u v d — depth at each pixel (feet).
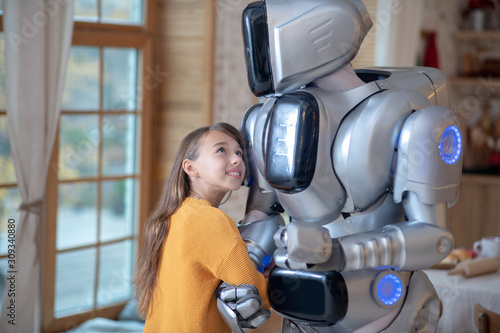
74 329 10.27
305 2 4.14
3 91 9.09
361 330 4.16
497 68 14.35
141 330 10.02
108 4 10.55
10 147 9.11
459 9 15.11
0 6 8.74
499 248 7.30
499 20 14.62
